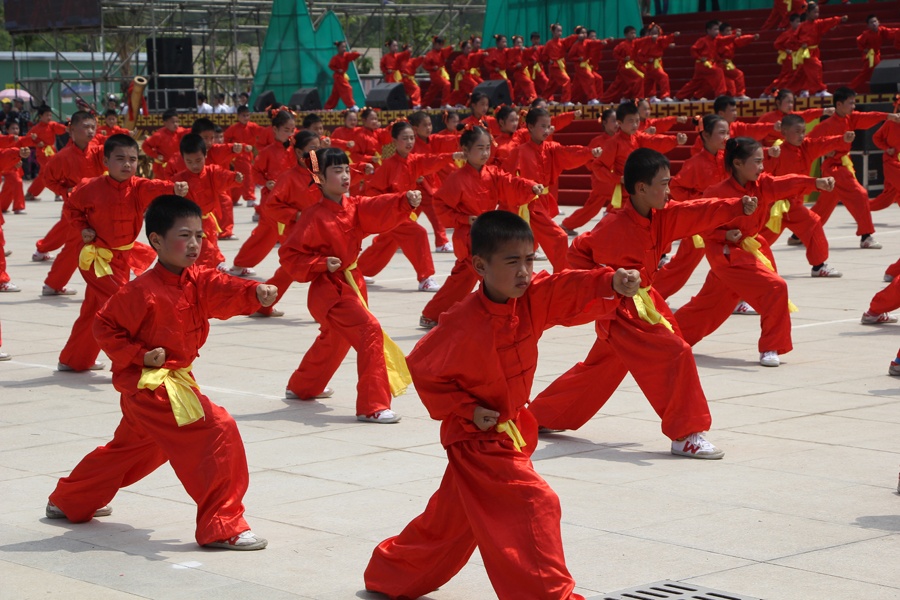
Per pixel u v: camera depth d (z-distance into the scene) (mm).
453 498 5547
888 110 26484
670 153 28844
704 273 17938
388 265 20031
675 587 5816
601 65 37531
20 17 44969
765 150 16469
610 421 9500
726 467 8062
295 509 7285
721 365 11414
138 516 7309
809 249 16672
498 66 36469
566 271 5391
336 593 5902
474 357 5312
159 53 43688
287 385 10719
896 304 13219
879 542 6465
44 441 9180
